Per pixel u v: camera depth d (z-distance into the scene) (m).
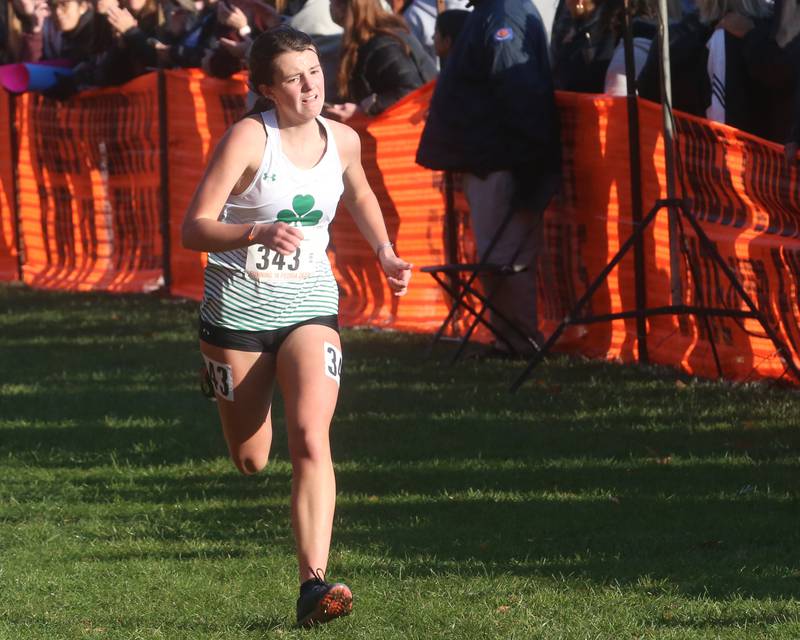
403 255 28.14
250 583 13.20
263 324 12.39
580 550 13.88
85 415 21.09
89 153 35.03
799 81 20.08
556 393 21.66
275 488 16.73
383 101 26.20
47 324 30.50
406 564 13.60
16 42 37.62
